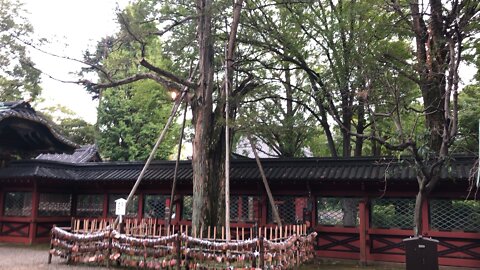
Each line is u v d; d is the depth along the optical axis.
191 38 14.52
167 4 14.28
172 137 25.95
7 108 15.91
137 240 10.02
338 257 13.23
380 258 12.67
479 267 11.55
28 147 17.78
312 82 17.50
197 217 12.05
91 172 17.53
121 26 12.59
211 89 12.94
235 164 15.05
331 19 15.73
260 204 14.39
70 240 10.99
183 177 15.07
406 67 11.53
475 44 12.29
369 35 12.89
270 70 18.95
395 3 11.57
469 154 11.63
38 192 16.27
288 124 15.84
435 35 10.45
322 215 13.78
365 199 13.04
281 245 9.32
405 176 11.85
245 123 12.45
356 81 11.98
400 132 8.96
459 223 12.03
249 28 16.67
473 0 10.44
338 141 24.41
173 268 9.47
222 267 8.90
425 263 8.75
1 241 16.41
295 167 14.01
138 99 20.33
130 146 26.41
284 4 16.12
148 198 16.89
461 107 14.30
